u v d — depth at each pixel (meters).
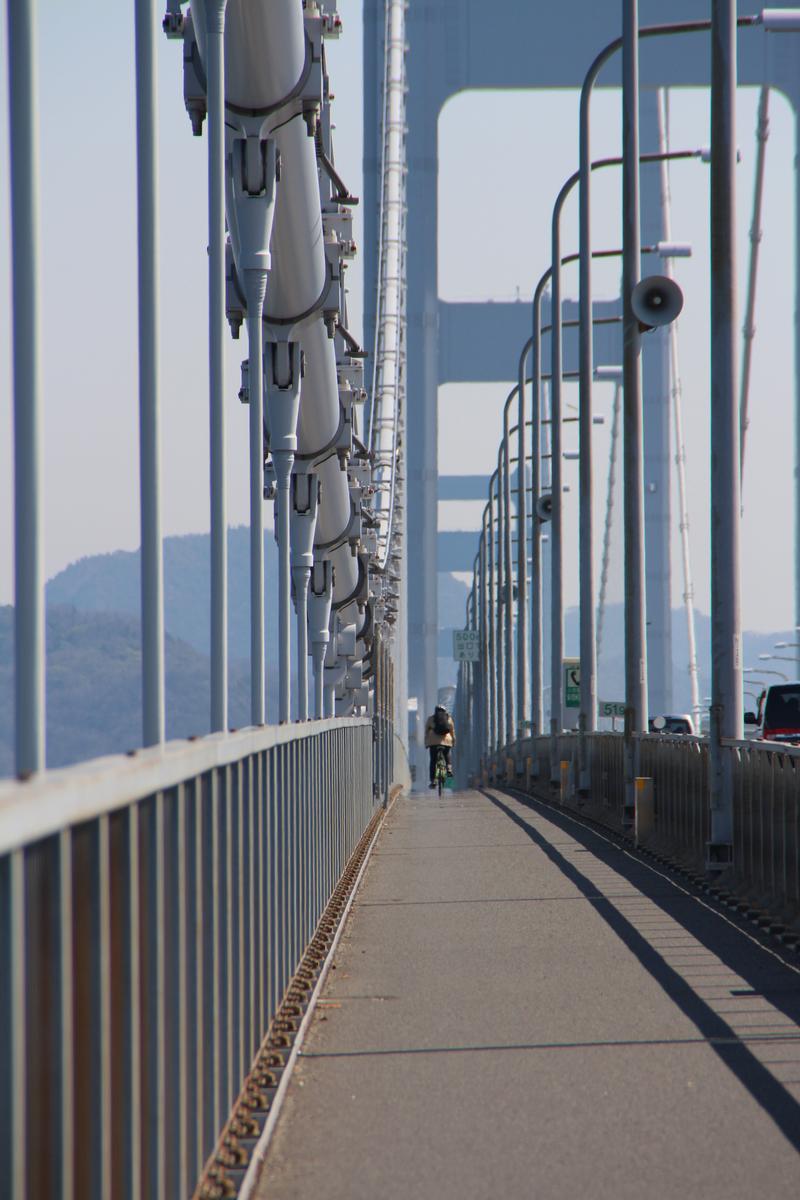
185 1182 16.36
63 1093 11.62
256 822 23.53
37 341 15.16
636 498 75.81
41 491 15.01
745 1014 27.61
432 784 145.38
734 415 52.31
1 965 10.52
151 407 22.06
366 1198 17.38
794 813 37.97
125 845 13.84
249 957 22.33
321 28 43.53
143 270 22.33
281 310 53.75
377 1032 26.30
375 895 46.75
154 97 22.62
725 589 50.69
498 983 30.97
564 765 97.81
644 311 70.94
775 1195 17.23
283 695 45.75
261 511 37.94
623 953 34.81
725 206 52.94
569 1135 19.77
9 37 15.25
